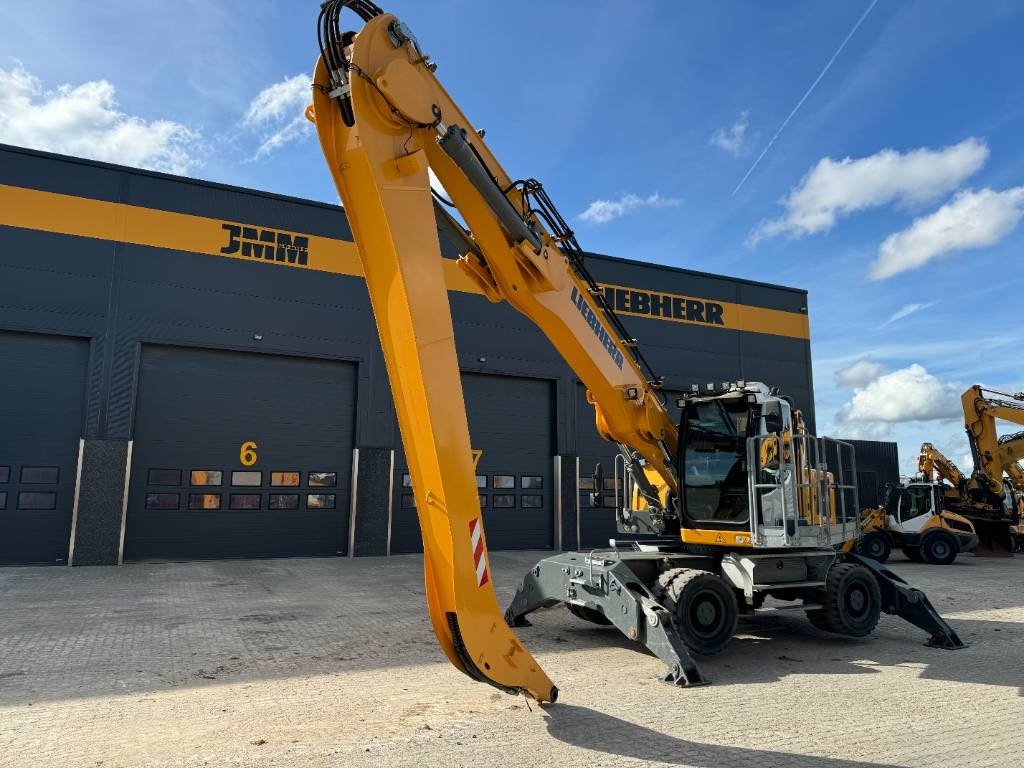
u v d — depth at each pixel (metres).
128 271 14.23
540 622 8.17
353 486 15.64
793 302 22.52
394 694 5.26
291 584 11.20
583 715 4.78
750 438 6.98
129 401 13.95
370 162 4.02
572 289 6.60
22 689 5.35
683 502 7.54
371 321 16.38
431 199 4.31
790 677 5.93
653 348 19.88
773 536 6.81
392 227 4.02
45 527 13.25
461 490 4.00
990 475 18.89
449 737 4.33
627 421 7.32
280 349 15.37
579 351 6.70
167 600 9.53
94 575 12.04
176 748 4.13
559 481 17.95
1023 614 9.12
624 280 19.72
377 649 6.76
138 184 14.52
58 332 13.55
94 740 4.26
